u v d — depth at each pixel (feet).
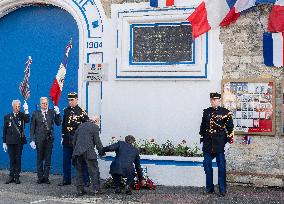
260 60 31.73
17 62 38.09
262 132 31.27
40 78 37.42
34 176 35.58
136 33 34.37
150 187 30.60
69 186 31.78
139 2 34.14
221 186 28.17
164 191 29.89
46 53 37.32
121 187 29.37
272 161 31.19
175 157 31.99
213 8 32.24
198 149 32.53
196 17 32.37
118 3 34.60
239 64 32.09
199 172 31.60
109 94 34.63
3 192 29.12
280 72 31.35
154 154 32.65
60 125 35.78
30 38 37.78
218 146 28.07
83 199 27.12
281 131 31.01
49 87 37.17
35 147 32.78
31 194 28.66
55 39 37.09
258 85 31.55
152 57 34.04
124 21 34.30
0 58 38.45
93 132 28.43
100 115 34.73
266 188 30.78
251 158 31.58
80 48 35.37
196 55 32.78
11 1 37.04
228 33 32.32
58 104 36.47
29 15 37.83
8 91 38.29
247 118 31.65
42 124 32.68
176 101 33.27
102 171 33.71
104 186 31.17
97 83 35.01
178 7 33.22
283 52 31.19
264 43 31.55
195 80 32.83
